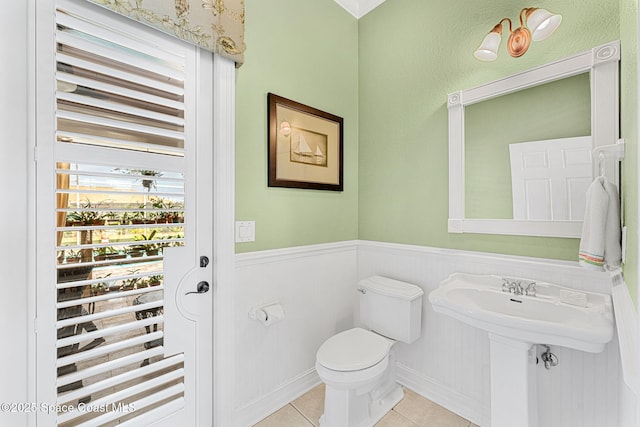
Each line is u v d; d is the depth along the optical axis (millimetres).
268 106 1640
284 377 1739
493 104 1516
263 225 1637
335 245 2031
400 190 1933
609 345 1182
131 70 1198
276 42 1689
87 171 1101
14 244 968
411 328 1673
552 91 1332
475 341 1577
